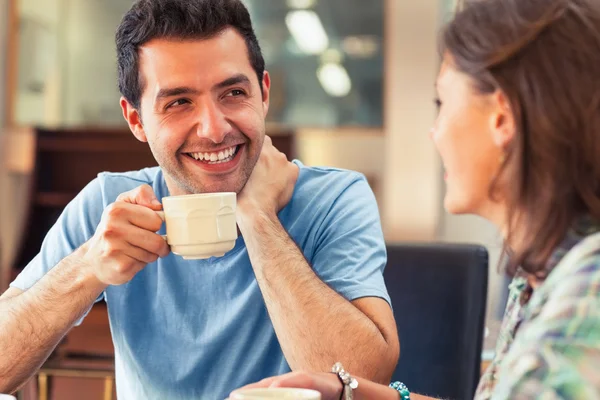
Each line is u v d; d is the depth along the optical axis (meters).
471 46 1.07
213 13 1.67
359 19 6.55
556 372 0.89
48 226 5.31
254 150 1.74
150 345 1.83
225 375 1.78
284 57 6.62
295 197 1.90
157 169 2.03
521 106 1.02
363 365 1.59
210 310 1.80
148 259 1.56
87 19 6.69
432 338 2.06
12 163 6.73
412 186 6.53
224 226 1.49
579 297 0.91
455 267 2.07
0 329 1.69
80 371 2.47
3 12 6.68
